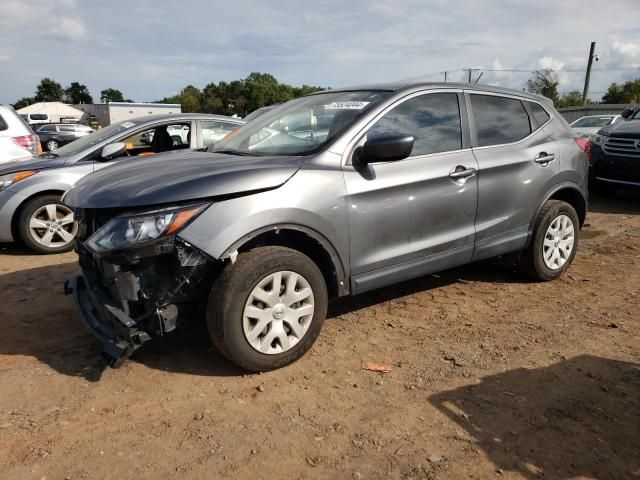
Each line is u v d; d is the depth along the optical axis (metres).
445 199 4.07
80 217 3.50
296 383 3.28
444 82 4.35
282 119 4.27
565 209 4.98
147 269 3.08
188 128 7.09
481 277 5.25
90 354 3.63
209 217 3.08
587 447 2.69
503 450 2.66
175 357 3.60
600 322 4.19
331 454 2.63
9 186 6.12
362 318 4.27
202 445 2.69
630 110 10.64
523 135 4.76
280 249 3.32
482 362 3.55
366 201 3.64
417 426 2.85
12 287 4.98
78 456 2.61
